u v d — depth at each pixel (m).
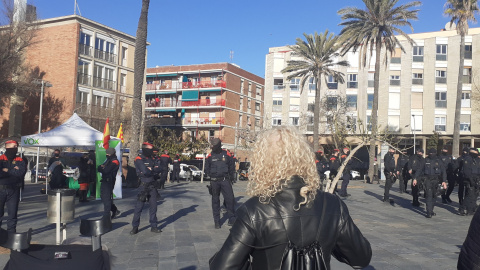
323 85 49.78
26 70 32.53
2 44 28.08
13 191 7.21
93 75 41.53
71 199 5.93
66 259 2.83
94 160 14.38
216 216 8.90
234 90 61.19
